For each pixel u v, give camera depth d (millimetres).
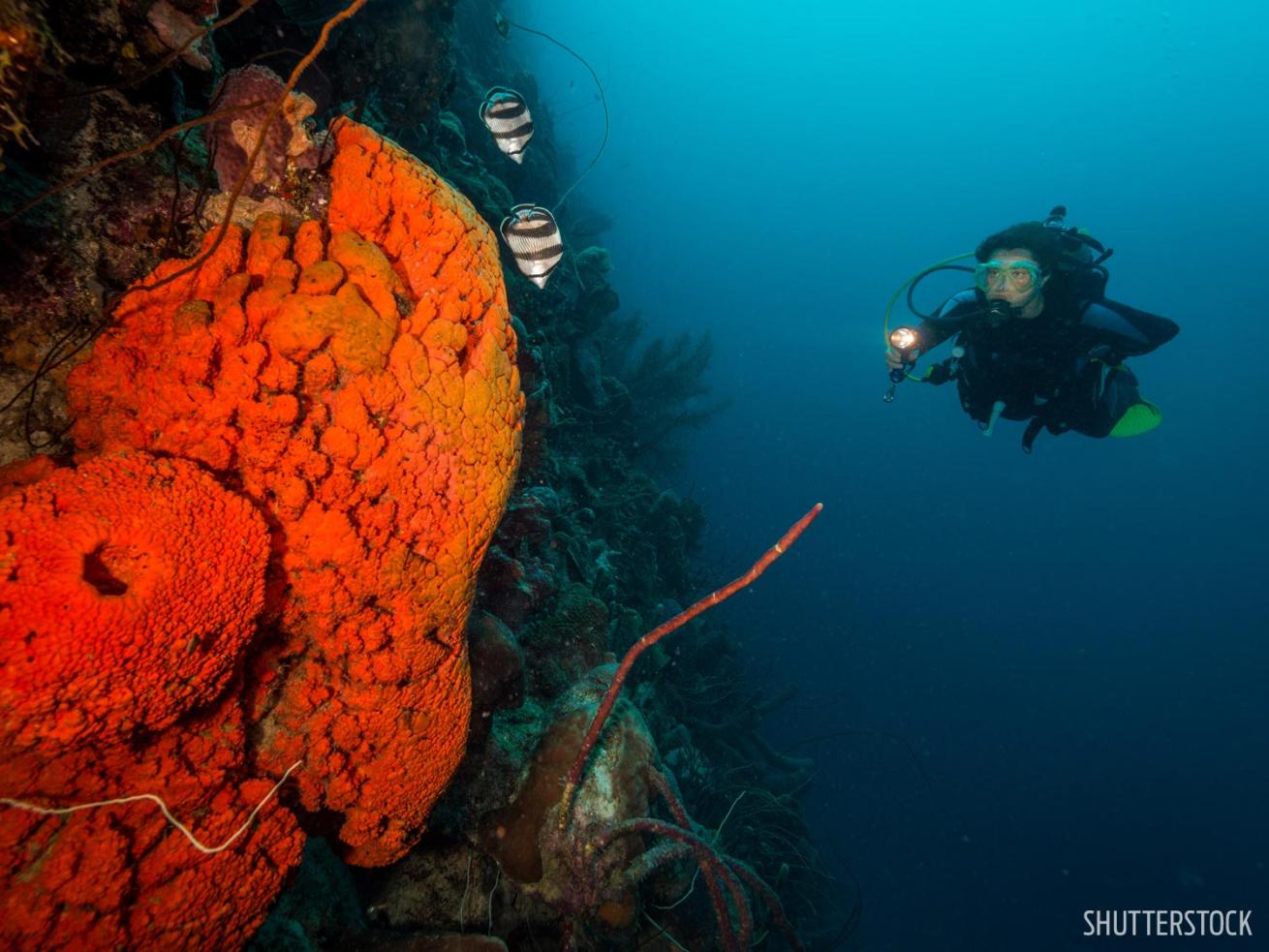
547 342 6629
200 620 1131
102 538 1031
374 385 1445
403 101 4238
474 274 1618
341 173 1591
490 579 3414
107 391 1469
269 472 1398
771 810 7844
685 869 3010
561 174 19609
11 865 1112
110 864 1174
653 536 9039
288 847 1494
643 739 2826
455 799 2607
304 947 1925
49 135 1547
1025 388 5238
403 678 1621
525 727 3057
